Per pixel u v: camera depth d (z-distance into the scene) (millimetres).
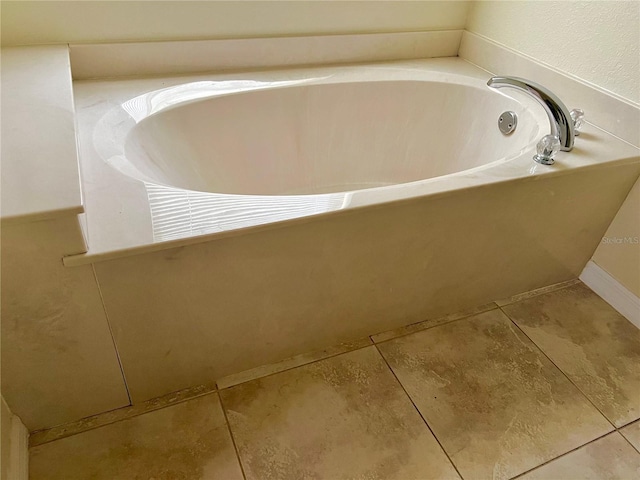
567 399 1169
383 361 1228
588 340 1340
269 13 1462
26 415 965
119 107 1232
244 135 1482
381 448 1034
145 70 1418
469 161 1616
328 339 1227
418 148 1698
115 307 863
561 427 1104
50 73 1115
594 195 1271
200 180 1378
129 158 1061
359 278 1105
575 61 1384
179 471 965
